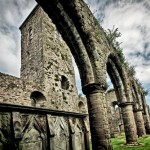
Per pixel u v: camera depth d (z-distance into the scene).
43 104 9.19
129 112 9.41
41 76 10.12
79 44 6.01
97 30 7.13
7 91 7.80
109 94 18.77
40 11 12.57
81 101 14.80
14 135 1.99
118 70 9.84
